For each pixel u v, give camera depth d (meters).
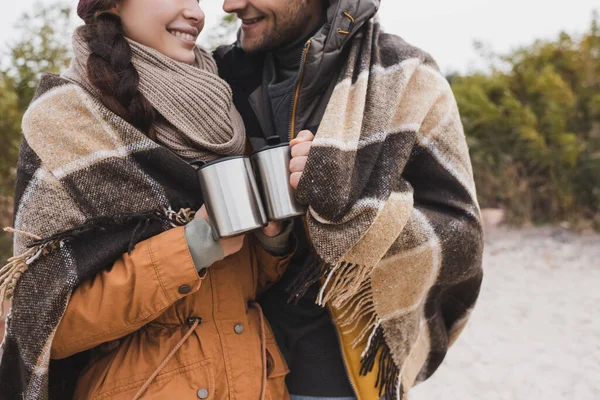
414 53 1.83
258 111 1.90
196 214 1.52
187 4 1.63
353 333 1.76
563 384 3.55
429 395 3.49
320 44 1.70
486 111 7.64
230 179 1.42
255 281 1.72
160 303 1.46
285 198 1.48
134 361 1.53
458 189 1.81
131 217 1.49
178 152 1.61
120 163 1.51
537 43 8.14
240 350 1.57
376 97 1.70
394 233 1.59
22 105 4.82
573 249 6.30
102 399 1.50
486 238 6.92
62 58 4.88
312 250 1.59
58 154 1.51
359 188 1.56
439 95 1.82
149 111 1.57
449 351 4.09
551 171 7.31
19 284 1.47
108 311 1.45
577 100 7.55
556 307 4.78
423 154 1.78
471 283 1.98
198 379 1.50
